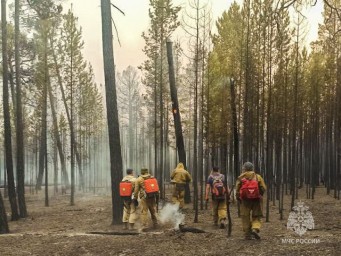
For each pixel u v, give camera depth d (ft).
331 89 86.53
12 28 92.02
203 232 37.24
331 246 28.02
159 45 79.20
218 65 65.36
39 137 125.49
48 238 37.88
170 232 37.99
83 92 107.96
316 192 87.10
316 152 98.43
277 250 28.02
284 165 85.61
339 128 76.13
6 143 59.62
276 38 51.52
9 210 73.31
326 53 83.87
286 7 26.07
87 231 42.45
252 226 32.65
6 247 34.19
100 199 90.02
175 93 70.69
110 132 47.60
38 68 80.43
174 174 53.52
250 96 66.69
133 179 44.32
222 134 67.92
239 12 70.79
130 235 38.47
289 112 72.95
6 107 58.85
